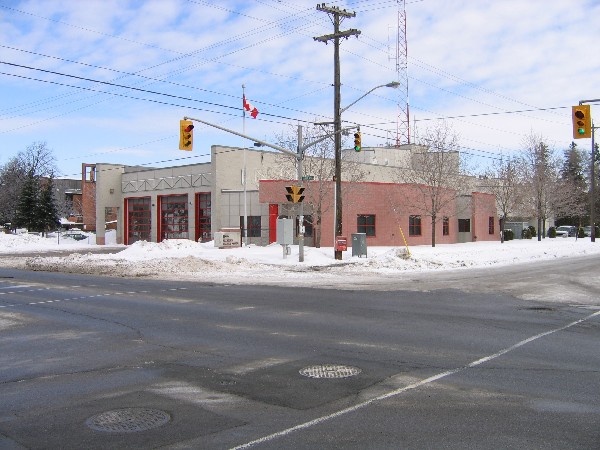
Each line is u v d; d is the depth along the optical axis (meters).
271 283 20.91
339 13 28.88
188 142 24.28
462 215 53.59
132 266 28.50
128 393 6.87
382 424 5.65
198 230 53.19
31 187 78.88
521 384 7.07
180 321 12.27
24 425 5.75
